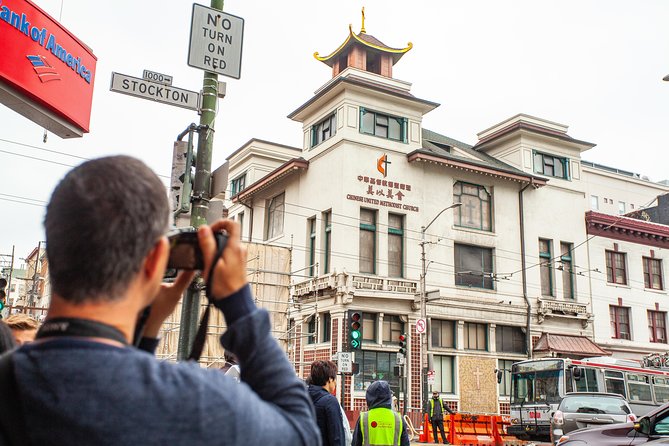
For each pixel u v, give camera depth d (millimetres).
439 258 30828
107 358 1220
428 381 25531
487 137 37312
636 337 36250
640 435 8570
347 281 27797
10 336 2371
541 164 36125
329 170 30078
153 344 1647
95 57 12305
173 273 1863
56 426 1145
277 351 1461
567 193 36219
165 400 1205
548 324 33219
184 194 7805
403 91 32594
